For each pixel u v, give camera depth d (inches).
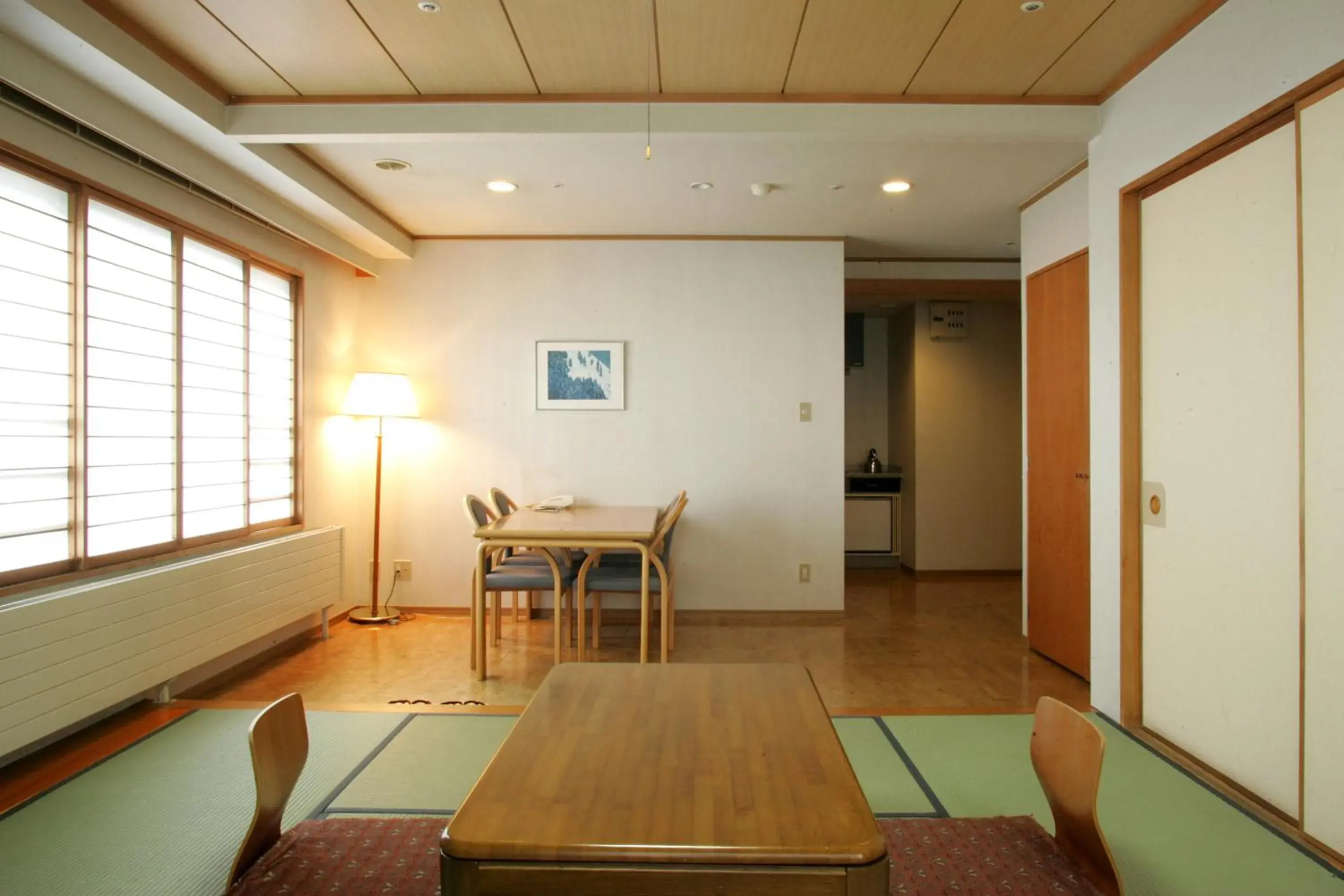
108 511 116.4
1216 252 97.2
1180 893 72.8
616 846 41.2
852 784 48.6
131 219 120.9
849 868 41.0
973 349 262.4
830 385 196.9
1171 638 106.7
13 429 100.1
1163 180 107.1
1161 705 109.2
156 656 116.9
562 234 195.9
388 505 199.6
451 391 198.7
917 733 112.1
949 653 167.8
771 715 60.7
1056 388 157.1
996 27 99.6
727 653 167.8
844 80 113.5
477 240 197.9
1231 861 78.5
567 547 150.5
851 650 169.8
